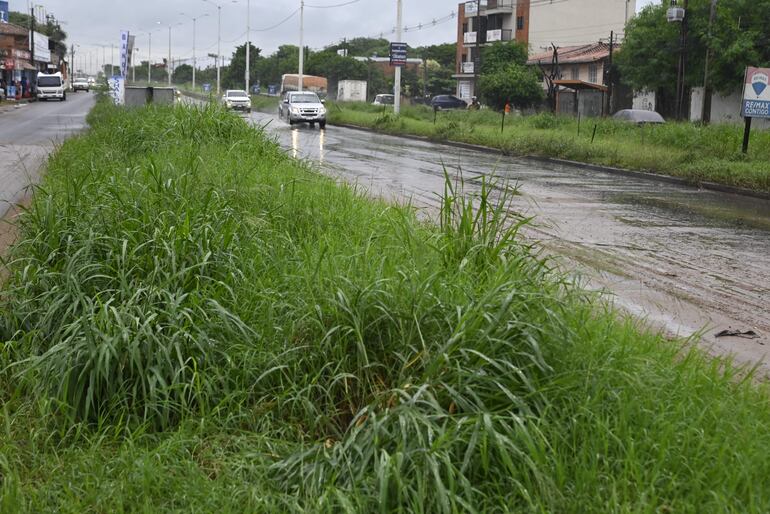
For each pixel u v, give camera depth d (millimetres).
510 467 3262
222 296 5449
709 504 3180
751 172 18547
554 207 14250
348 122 47875
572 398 3846
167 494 3486
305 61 95812
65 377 4145
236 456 3768
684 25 40438
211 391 4270
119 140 14445
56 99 71438
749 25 41406
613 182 19672
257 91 102375
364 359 4223
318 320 4523
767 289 8344
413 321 4344
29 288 5586
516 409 3809
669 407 3934
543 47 71000
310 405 4051
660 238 11312
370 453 3410
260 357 4551
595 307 5457
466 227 5859
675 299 7781
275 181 9914
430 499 3221
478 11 60438
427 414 3707
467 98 77250
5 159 18406
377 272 5172
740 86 41219
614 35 71312
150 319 4453
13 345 4984
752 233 12094
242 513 3283
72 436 4102
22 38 84250
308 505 3268
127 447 3852
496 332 4062
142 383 4215
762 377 5527
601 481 3336
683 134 25438
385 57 109688
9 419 4137
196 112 15344
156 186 7309
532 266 5141
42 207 6715
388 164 21359
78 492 3482
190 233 5801
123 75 48062
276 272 5922
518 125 38625
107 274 5555
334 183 11016
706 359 5336
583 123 34969
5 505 3275
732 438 3691
